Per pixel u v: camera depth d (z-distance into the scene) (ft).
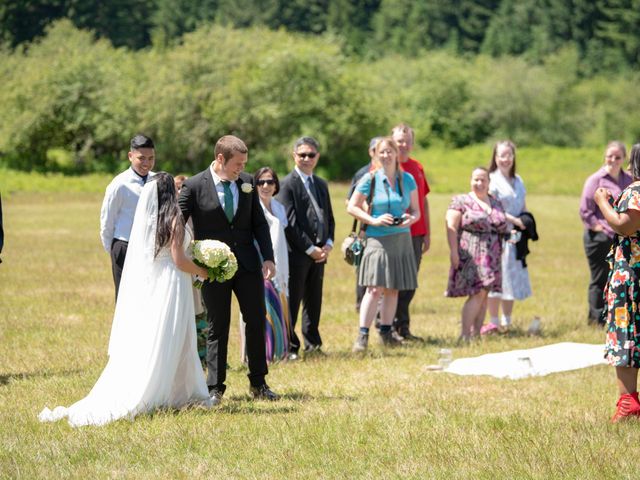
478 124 427.74
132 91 316.19
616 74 531.09
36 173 291.99
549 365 45.14
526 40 608.60
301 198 49.14
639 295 32.91
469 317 53.52
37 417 33.53
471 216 53.06
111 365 34.01
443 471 26.63
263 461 27.94
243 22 623.77
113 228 42.34
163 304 33.91
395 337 53.57
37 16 501.97
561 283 85.20
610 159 57.57
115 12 533.96
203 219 36.86
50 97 303.68
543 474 26.32
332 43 337.11
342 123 304.71
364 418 33.22
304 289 49.98
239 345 51.62
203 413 33.96
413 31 620.49
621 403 33.42
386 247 49.19
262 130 312.09
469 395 38.27
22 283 79.66
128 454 28.55
